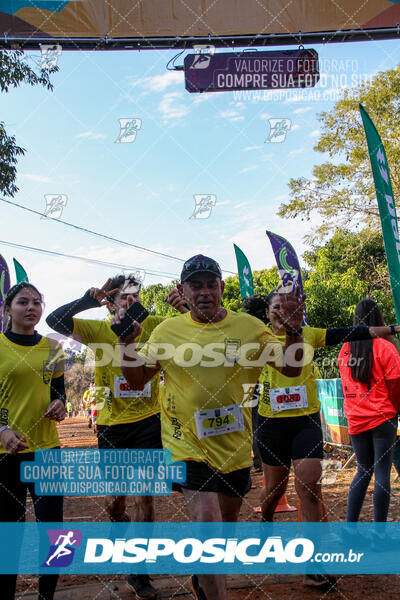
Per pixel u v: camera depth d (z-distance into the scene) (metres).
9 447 2.92
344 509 5.17
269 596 3.17
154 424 3.73
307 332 3.68
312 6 6.43
